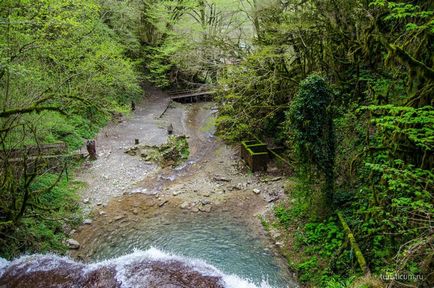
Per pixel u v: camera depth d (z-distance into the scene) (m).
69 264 8.52
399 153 6.92
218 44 16.80
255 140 15.29
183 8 23.39
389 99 8.52
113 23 21.95
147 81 28.75
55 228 10.45
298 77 13.35
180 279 7.79
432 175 5.53
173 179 14.30
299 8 15.98
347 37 11.33
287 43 13.80
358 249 7.39
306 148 8.89
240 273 8.58
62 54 12.05
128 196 13.05
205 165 15.31
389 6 6.42
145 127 20.77
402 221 6.32
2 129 8.22
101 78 13.52
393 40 9.25
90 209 12.14
